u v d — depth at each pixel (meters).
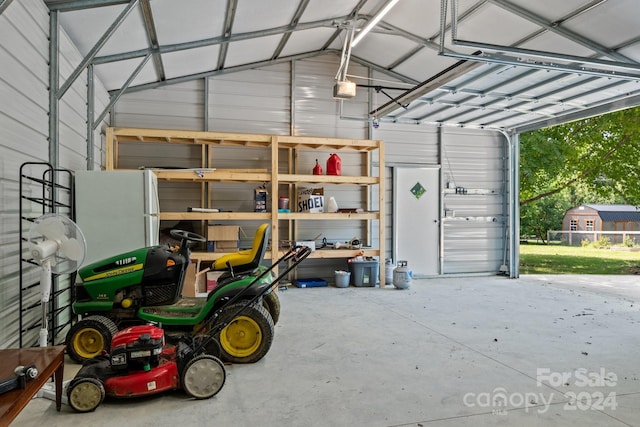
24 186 3.25
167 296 3.38
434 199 7.84
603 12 4.04
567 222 18.52
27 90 3.26
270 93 7.02
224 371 2.63
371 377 2.98
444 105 6.41
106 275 3.30
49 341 3.66
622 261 11.80
